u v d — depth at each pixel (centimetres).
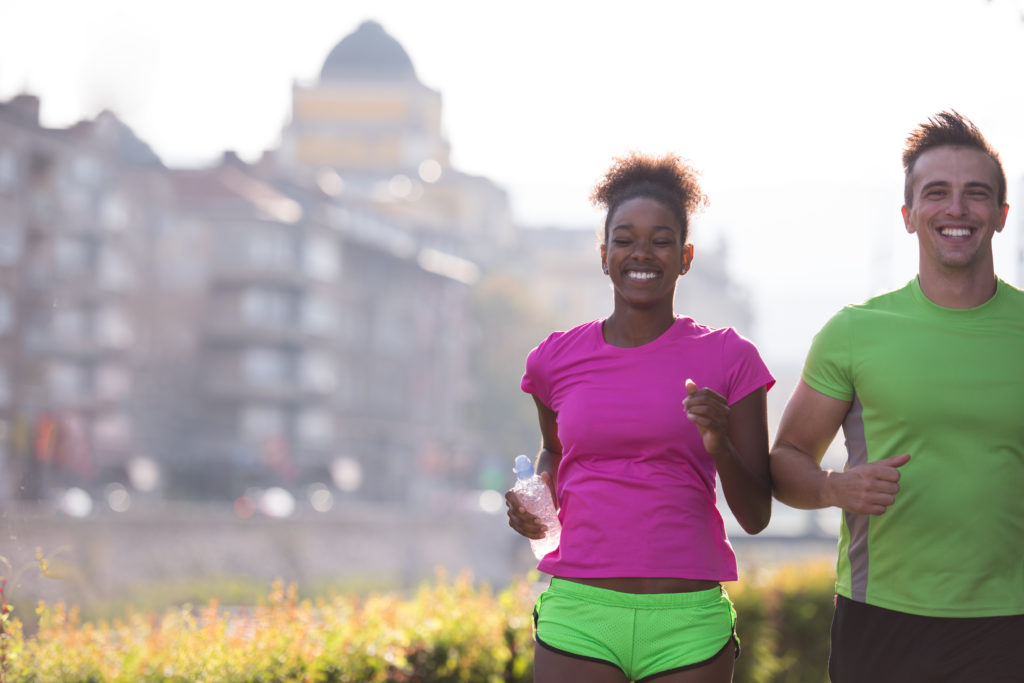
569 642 390
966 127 400
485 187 11862
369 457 8531
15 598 586
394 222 9775
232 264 7556
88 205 6297
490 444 9894
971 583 385
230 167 8456
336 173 12281
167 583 3834
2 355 5381
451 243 10756
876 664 397
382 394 8800
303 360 7806
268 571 4466
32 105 5444
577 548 395
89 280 6278
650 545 387
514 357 9981
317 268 7919
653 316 405
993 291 399
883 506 378
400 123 12544
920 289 402
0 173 5397
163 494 6519
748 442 397
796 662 1035
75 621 627
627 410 391
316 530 4847
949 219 392
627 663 389
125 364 6831
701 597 388
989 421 382
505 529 6359
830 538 4538
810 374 412
